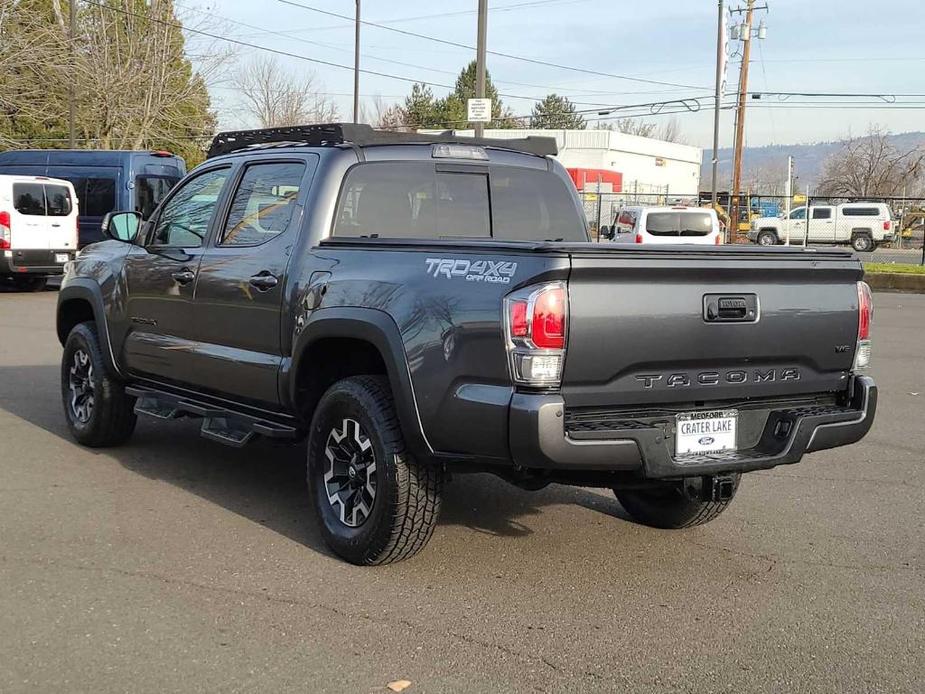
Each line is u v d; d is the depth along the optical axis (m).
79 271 7.26
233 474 6.54
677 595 4.56
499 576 4.75
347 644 3.92
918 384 10.62
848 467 7.11
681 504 5.43
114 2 37.25
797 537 5.48
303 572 4.71
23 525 5.33
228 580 4.59
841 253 4.82
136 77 36.97
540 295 4.00
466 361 4.24
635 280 4.18
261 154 5.87
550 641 4.00
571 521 5.73
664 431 4.27
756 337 4.50
